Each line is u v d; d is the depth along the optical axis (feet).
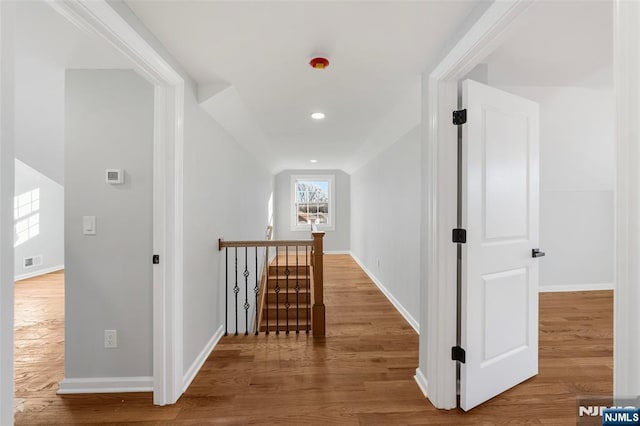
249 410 5.78
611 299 12.60
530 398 5.99
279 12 4.56
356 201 22.02
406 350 8.24
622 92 2.13
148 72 5.32
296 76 6.79
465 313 5.56
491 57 5.97
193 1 4.28
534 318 6.64
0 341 2.48
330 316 10.93
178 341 6.13
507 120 5.99
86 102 6.34
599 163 10.89
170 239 5.96
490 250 5.81
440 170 5.67
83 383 6.34
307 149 15.46
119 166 6.37
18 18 4.59
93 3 3.66
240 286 12.55
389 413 5.67
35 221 17.87
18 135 8.70
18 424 5.44
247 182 13.44
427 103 6.23
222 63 6.20
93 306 6.38
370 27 4.94
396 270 11.93
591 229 13.79
